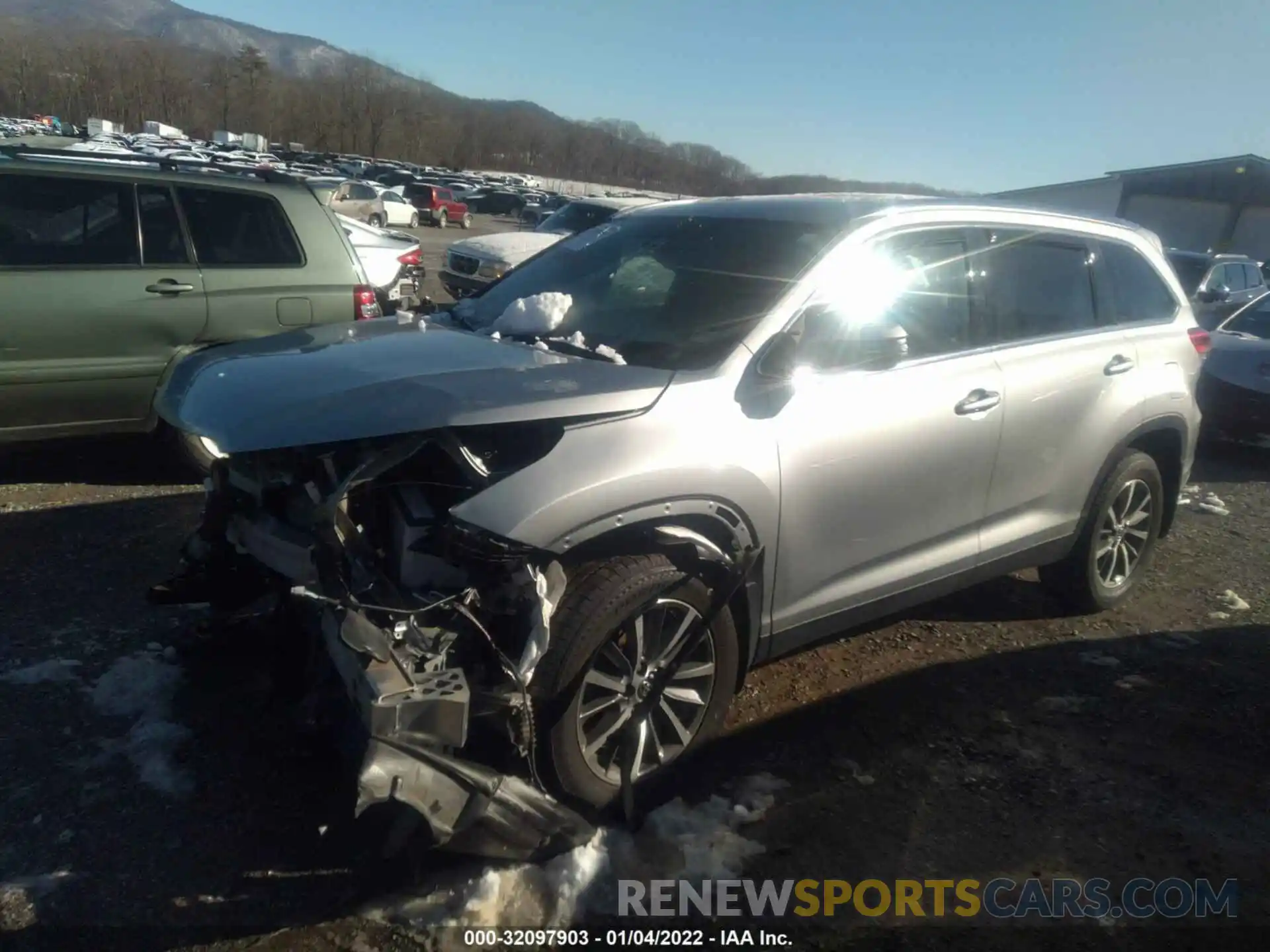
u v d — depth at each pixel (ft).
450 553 9.37
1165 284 17.01
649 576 10.09
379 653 8.79
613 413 10.18
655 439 10.20
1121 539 16.53
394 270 30.42
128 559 16.33
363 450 10.18
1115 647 15.48
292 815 10.37
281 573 10.84
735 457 10.64
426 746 8.59
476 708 9.18
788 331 11.56
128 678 12.62
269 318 20.93
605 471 9.76
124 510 18.52
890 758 12.07
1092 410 15.05
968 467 13.26
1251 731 13.16
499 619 9.59
